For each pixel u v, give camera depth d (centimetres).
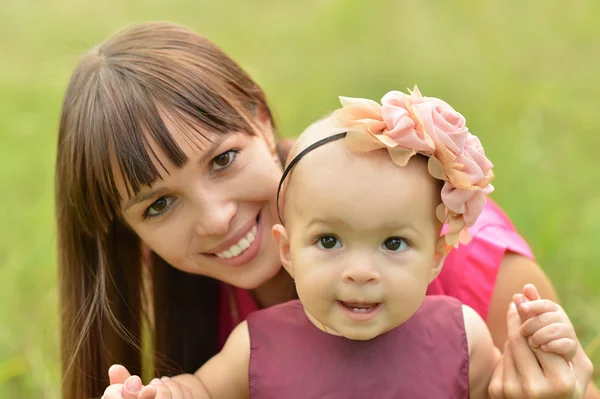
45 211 392
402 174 167
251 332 197
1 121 482
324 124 180
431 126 166
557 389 179
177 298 253
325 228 169
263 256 221
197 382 197
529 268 229
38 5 621
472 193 171
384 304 170
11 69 531
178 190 208
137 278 246
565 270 330
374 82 482
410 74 487
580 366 186
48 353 295
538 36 521
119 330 242
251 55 529
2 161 448
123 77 213
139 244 243
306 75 497
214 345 261
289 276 240
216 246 215
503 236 232
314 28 554
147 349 255
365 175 166
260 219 221
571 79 477
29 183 432
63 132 226
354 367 185
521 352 185
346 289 168
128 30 235
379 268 167
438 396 184
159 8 609
